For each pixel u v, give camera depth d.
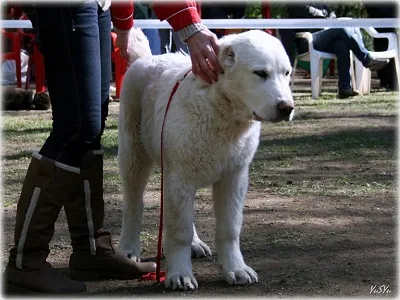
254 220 4.71
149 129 3.86
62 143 3.33
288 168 6.54
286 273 3.65
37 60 12.10
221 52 3.45
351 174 6.21
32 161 3.34
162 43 11.00
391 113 10.29
